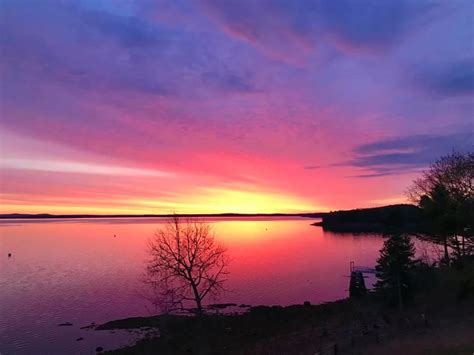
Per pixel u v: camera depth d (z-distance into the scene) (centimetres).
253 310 5578
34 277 8300
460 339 2577
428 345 2578
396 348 2717
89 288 7150
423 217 5209
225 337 4559
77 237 19862
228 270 9094
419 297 4712
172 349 4216
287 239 17862
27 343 4488
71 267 9575
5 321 5297
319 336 4206
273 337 4462
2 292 6944
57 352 4209
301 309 5525
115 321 5228
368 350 2947
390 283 4794
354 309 5203
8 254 11975
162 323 4784
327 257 11238
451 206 4500
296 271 8994
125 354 4125
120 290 6925
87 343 4469
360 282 6291
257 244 15362
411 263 4769
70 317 5431
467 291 3916
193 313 5509
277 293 6862
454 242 4634
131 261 10444
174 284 6669
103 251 12988
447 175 4709
